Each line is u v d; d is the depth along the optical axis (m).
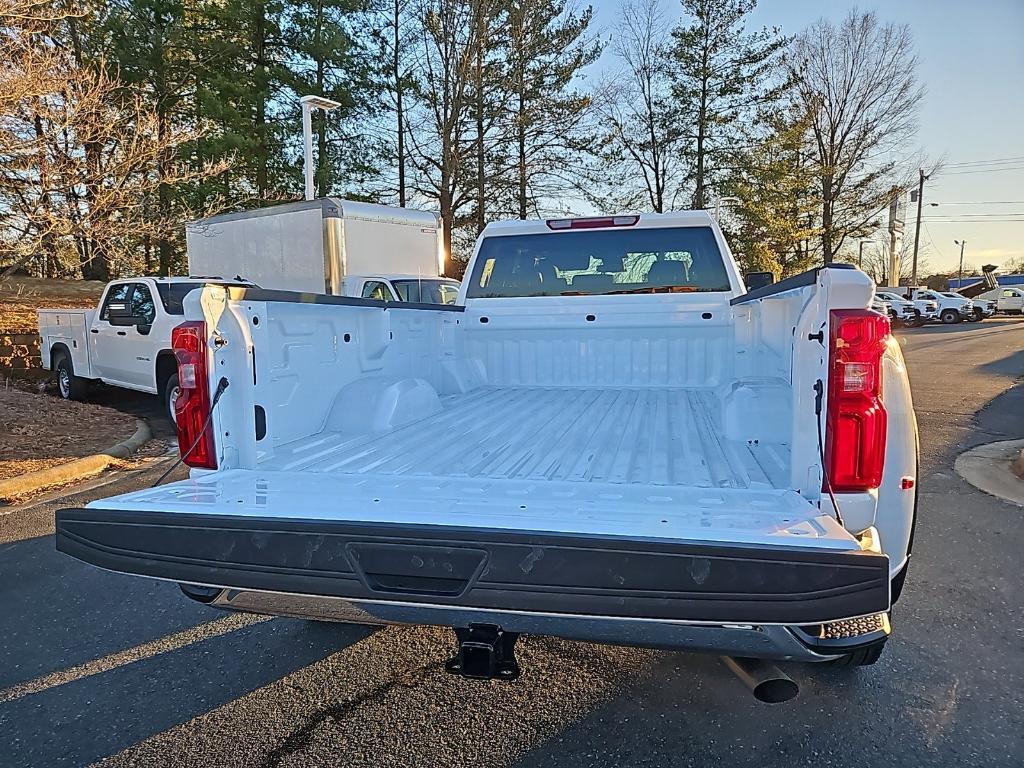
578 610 1.80
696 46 28.31
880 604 1.67
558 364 4.69
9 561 4.49
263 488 2.33
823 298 2.03
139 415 10.09
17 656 3.23
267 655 3.22
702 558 1.72
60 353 11.01
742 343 4.38
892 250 39.91
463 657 2.11
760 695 2.75
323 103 14.73
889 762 2.39
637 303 4.52
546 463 2.61
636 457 2.67
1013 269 78.00
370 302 3.47
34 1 7.53
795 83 29.69
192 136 11.50
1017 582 3.92
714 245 4.52
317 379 3.13
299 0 20.83
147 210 11.15
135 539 2.15
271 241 10.80
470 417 3.56
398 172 24.14
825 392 2.02
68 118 7.87
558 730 2.61
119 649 3.30
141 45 19.00
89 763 2.45
